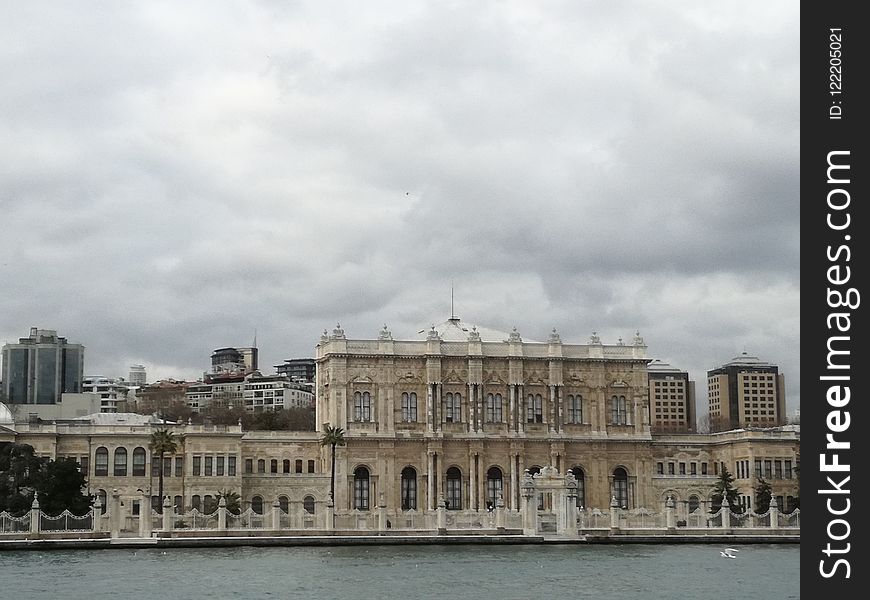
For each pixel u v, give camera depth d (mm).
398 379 191125
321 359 195625
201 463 180125
